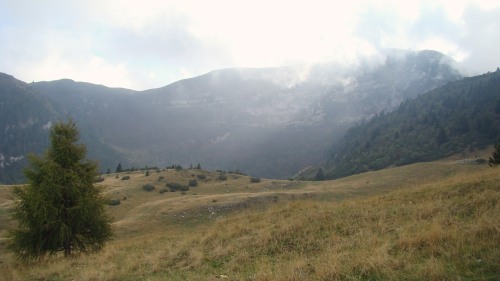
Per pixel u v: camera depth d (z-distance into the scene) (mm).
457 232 9453
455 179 19484
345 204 17891
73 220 21375
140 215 57625
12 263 21547
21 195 20797
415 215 12898
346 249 10672
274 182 93312
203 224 51531
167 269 12055
